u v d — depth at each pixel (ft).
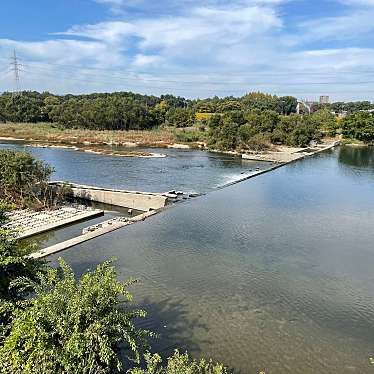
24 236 78.95
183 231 82.79
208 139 284.82
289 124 305.94
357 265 66.39
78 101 412.98
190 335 44.75
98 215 99.60
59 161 196.95
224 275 61.05
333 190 132.16
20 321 27.66
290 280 59.82
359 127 324.60
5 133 317.01
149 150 262.26
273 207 106.22
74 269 61.98
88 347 27.30
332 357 41.60
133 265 64.13
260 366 39.83
